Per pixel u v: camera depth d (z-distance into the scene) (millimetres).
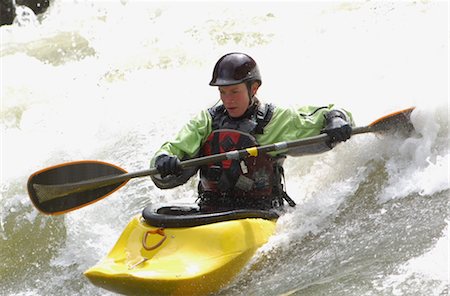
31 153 21922
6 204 20156
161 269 14672
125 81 25531
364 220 15492
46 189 16516
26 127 23812
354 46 22781
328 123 16641
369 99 18875
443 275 12242
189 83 23719
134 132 21312
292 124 16734
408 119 16453
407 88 18125
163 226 15406
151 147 20438
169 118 21531
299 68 22469
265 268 15312
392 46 21484
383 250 13984
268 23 28312
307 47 24234
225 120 16719
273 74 22531
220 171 16516
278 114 16750
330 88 20375
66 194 16703
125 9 33531
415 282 12352
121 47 29547
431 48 20062
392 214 15203
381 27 23672
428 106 16188
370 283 12812
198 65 25484
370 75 20078
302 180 17984
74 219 18812
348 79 20484
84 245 18281
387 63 20375
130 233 15695
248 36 27156
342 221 15820
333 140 16422
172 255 15016
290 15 28641
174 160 15977
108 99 24188
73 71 28266
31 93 26547
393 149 16625
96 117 22953
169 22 30953
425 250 13211
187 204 16734
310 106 17234
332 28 25406
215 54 26188
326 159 17719
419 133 16281
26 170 21062
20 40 34406
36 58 31219
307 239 15664
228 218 15438
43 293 17500
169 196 19109
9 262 18906
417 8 24391
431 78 17906
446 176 15148
